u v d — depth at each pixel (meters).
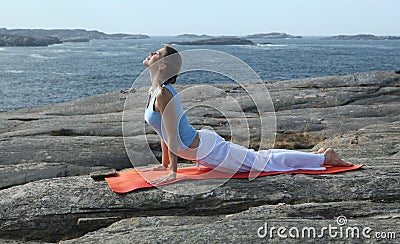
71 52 125.00
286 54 104.06
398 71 18.72
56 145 11.16
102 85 45.47
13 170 9.55
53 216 6.26
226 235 5.41
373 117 14.91
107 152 10.78
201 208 6.27
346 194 6.39
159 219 6.05
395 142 9.87
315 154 7.05
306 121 14.41
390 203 6.27
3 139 11.68
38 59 91.25
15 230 6.28
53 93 39.34
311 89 17.67
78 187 6.64
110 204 6.30
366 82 17.83
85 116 14.79
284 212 5.98
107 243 5.44
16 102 33.97
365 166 7.21
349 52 120.31
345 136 11.40
